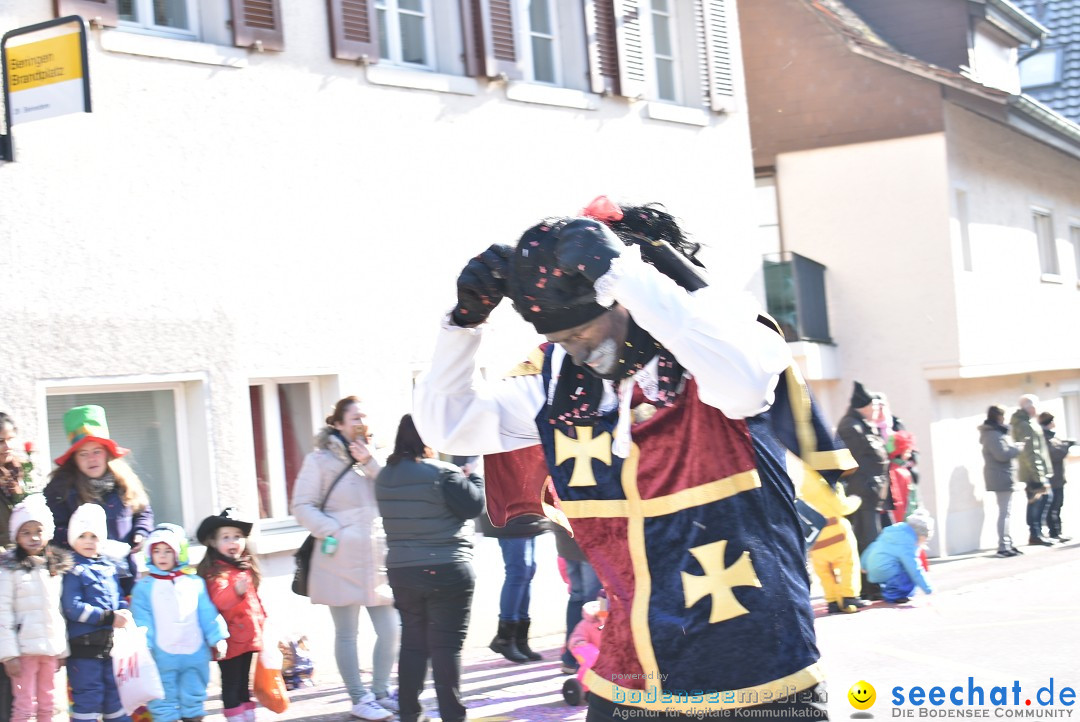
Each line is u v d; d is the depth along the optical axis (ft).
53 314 24.99
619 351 8.38
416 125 32.48
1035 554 49.73
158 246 26.86
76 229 25.52
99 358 25.64
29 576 19.45
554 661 28.22
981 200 55.67
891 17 60.08
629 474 8.49
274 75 29.40
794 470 8.54
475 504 19.98
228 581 21.75
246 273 28.45
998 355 55.36
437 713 23.17
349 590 22.79
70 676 20.08
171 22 28.32
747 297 8.17
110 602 20.12
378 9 32.83
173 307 27.02
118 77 26.43
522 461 10.05
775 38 54.90
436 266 32.55
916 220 52.54
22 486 20.38
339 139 30.63
